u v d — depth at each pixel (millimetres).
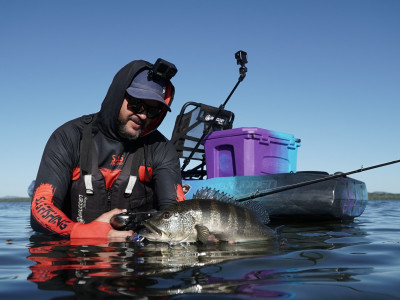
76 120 1213
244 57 1947
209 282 506
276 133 2062
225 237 972
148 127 1220
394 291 457
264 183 1792
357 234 1172
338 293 449
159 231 935
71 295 451
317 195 1656
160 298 433
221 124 2303
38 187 1093
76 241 958
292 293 450
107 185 1188
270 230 1056
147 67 1138
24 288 486
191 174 2330
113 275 554
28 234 1242
